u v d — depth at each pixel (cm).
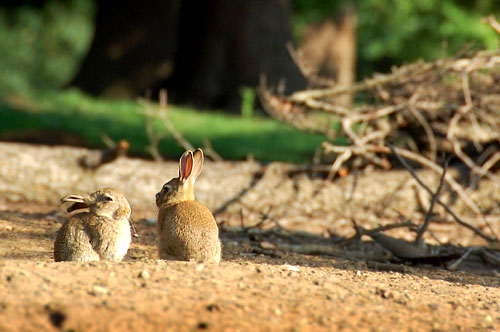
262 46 3650
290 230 1245
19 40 6331
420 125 1486
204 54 3675
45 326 501
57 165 1345
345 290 681
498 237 1302
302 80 3700
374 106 1495
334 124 1905
